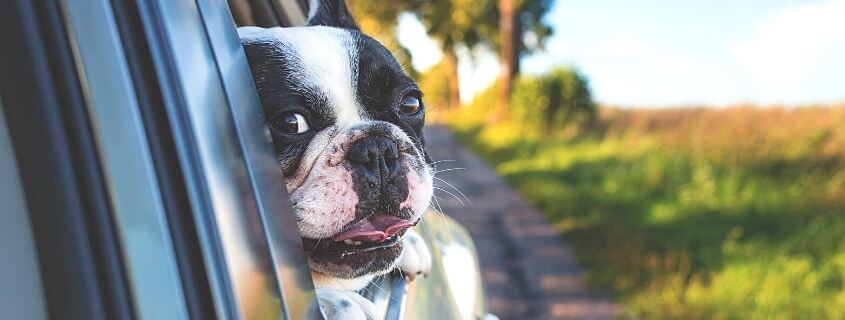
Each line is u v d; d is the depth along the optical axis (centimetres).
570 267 639
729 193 781
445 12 3059
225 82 112
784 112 1205
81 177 87
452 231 285
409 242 192
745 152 987
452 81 3562
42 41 88
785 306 490
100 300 85
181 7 105
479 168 1315
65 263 84
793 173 877
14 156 84
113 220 87
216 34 114
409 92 198
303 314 115
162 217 91
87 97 89
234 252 98
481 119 2414
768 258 571
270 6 226
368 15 2980
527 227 800
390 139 178
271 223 112
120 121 91
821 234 618
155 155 93
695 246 628
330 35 190
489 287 588
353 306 145
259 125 121
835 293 512
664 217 727
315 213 166
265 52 176
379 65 189
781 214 695
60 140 86
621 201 830
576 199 879
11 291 81
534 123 1752
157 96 96
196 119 99
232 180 103
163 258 90
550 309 538
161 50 98
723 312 491
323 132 174
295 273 117
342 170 169
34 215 84
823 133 1016
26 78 86
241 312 95
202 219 95
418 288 186
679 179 875
